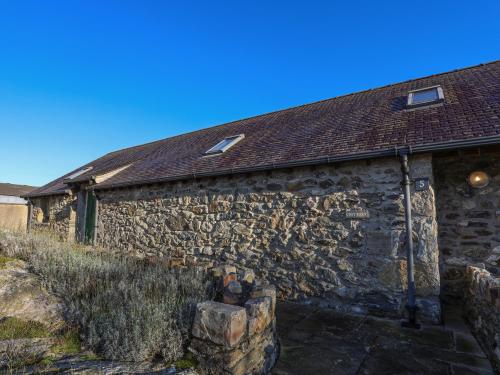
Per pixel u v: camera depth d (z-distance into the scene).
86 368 2.22
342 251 4.79
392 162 4.57
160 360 2.45
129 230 8.16
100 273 3.99
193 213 6.78
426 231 4.19
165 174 7.49
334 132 5.98
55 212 11.65
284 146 6.23
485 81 5.95
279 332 3.76
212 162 7.00
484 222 4.81
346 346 3.35
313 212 5.16
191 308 2.82
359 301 4.55
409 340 3.52
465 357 3.12
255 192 5.88
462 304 4.74
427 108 5.51
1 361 2.32
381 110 6.30
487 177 4.83
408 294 4.15
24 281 3.60
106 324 2.69
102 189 9.22
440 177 5.18
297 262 5.19
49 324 3.00
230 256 6.00
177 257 6.84
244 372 2.41
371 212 4.64
